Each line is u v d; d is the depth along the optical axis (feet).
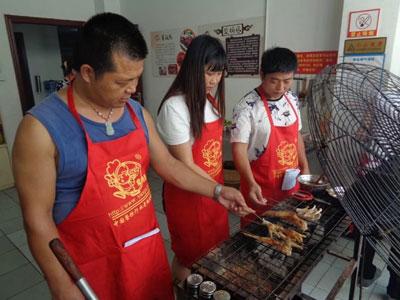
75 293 2.43
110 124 2.90
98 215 2.83
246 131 4.92
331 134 2.34
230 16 9.95
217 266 2.88
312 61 8.36
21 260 7.13
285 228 3.50
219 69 4.11
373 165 2.08
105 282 3.06
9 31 11.08
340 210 3.88
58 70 16.31
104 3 13.03
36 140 2.46
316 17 8.07
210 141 4.56
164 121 4.21
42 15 11.81
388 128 1.98
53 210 2.79
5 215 9.36
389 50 6.42
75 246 2.90
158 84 13.17
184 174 3.67
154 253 3.37
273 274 2.78
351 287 4.19
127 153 2.96
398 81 2.31
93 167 2.73
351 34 6.86
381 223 2.08
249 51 9.75
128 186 3.00
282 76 4.50
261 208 4.60
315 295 5.80
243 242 3.26
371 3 6.46
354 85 2.30
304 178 4.57
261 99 4.94
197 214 4.65
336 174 2.36
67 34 15.71
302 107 8.55
